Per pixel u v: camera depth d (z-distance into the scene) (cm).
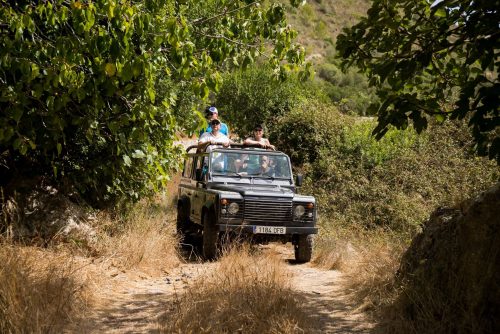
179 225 1091
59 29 705
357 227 1074
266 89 1802
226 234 898
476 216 446
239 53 660
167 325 493
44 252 687
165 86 884
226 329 472
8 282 464
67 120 812
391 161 1280
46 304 498
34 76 574
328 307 603
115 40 561
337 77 4769
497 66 408
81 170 900
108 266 739
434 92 487
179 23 605
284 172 1030
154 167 943
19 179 859
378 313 554
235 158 1016
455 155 1182
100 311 562
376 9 417
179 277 759
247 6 633
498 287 425
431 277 495
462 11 376
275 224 910
